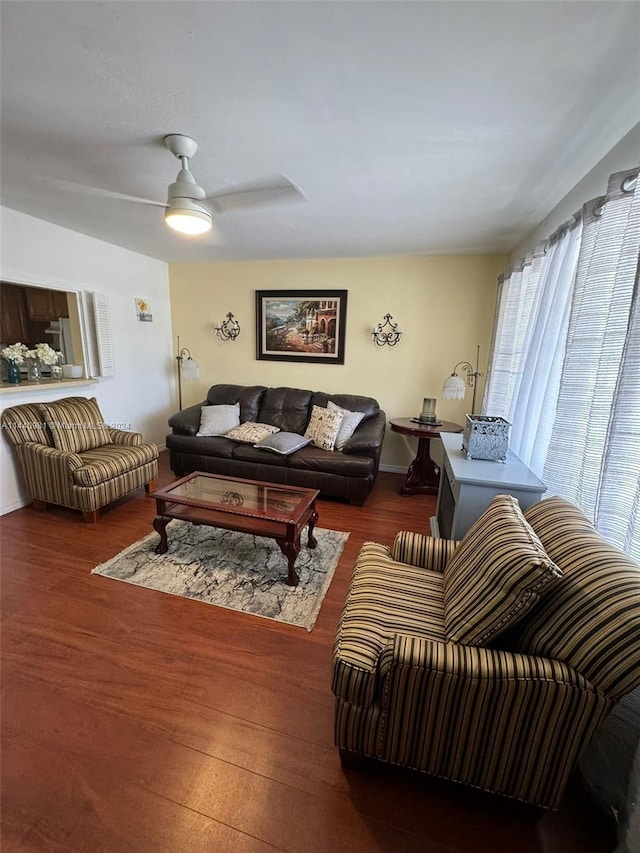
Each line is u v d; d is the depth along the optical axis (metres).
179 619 1.91
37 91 1.39
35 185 2.29
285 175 2.06
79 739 1.33
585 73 1.23
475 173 1.98
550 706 1.00
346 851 1.07
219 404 4.27
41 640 1.76
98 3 1.00
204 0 0.99
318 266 4.12
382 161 1.88
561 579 1.10
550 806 1.08
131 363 4.10
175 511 2.47
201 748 1.32
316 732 1.39
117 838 1.07
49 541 2.59
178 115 1.53
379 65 1.21
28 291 3.31
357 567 1.68
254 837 1.09
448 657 1.07
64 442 3.01
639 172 1.31
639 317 1.26
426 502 3.48
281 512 2.27
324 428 3.66
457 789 1.22
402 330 4.02
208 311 4.56
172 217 1.81
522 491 1.82
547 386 2.07
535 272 2.42
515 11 1.00
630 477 1.31
